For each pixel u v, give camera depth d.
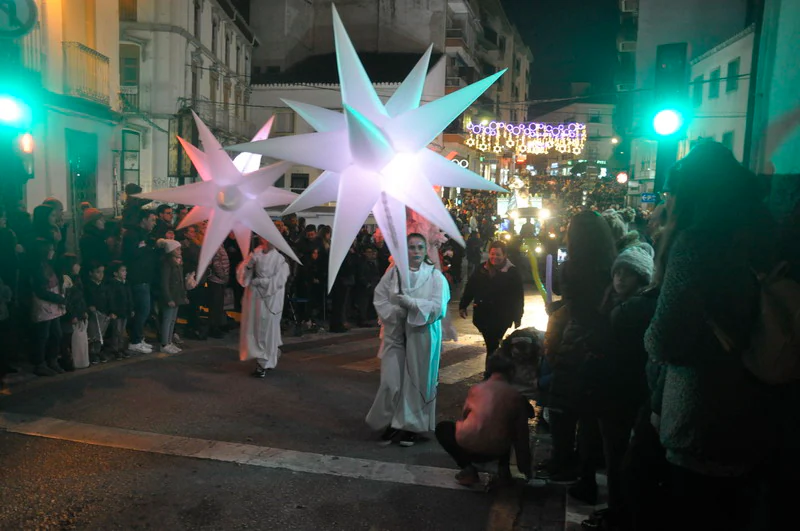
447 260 17.00
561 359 4.34
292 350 10.33
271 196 7.12
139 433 6.02
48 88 14.51
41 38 14.28
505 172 54.47
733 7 25.58
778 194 4.00
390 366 6.07
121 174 22.55
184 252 10.56
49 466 5.19
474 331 12.64
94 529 4.22
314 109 4.39
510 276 8.10
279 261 8.37
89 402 6.88
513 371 5.07
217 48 33.47
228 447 5.76
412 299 5.86
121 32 26.81
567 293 4.36
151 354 9.34
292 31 43.34
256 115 41.28
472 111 49.78
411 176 4.26
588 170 46.84
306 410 7.01
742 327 2.54
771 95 5.93
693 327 2.54
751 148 6.35
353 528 4.36
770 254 2.62
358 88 4.20
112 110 17.45
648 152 34.56
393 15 44.69
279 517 4.47
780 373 2.47
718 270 2.54
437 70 43.22
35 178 14.44
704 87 26.05
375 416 6.13
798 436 2.69
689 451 2.65
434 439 6.26
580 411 4.23
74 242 15.77
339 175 4.43
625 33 38.16
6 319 7.08
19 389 7.18
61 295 7.73
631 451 3.26
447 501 4.80
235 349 10.12
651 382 3.25
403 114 4.16
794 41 5.51
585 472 4.71
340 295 12.20
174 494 4.77
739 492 2.70
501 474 5.05
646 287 3.92
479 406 4.90
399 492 4.93
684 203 2.88
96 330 8.62
